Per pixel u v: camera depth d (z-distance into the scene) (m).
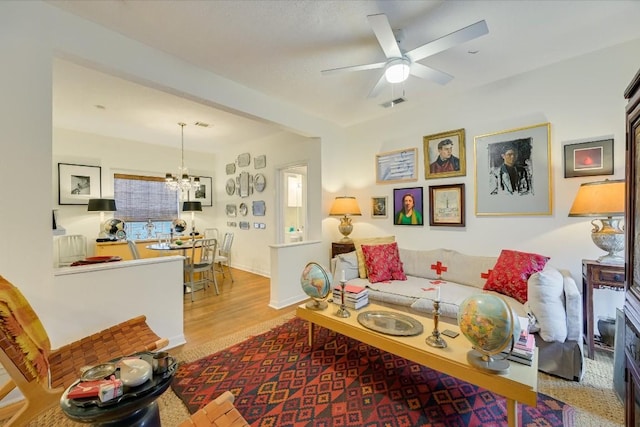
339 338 2.68
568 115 2.63
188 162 6.37
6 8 1.75
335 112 3.95
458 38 1.82
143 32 2.20
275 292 3.63
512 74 2.92
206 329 2.96
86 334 2.08
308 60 2.61
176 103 3.65
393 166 3.98
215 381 2.02
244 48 2.42
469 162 3.27
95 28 2.10
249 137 5.41
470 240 3.27
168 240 5.39
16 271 1.78
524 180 2.88
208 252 4.41
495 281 2.64
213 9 1.95
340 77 2.93
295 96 3.39
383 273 3.21
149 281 2.43
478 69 2.81
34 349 1.37
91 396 1.04
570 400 1.77
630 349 1.26
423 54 2.04
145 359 1.30
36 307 1.85
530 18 2.05
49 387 1.34
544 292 2.04
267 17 2.03
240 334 2.82
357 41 2.32
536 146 2.80
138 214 5.66
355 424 1.60
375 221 4.20
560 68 2.67
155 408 1.23
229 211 6.39
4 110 1.74
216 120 4.35
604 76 2.46
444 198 3.47
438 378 2.03
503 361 1.49
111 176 5.28
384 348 1.83
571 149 2.62
